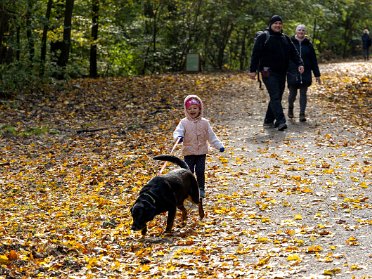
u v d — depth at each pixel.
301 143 13.61
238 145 13.80
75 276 6.76
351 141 13.57
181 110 19.25
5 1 20.69
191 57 32.25
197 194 8.58
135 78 26.16
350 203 9.00
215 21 35.53
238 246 7.43
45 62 23.14
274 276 6.21
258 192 10.02
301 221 8.30
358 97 19.81
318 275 6.18
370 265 6.41
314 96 20.66
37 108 19.38
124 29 33.88
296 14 37.66
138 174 11.99
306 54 15.85
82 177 12.16
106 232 8.50
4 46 23.28
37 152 14.50
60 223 9.14
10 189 11.70
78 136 16.06
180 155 13.30
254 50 14.92
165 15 34.72
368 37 46.78
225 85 24.47
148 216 7.59
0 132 16.12
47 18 23.33
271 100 15.09
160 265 6.94
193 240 7.79
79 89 22.58
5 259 7.08
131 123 17.47
